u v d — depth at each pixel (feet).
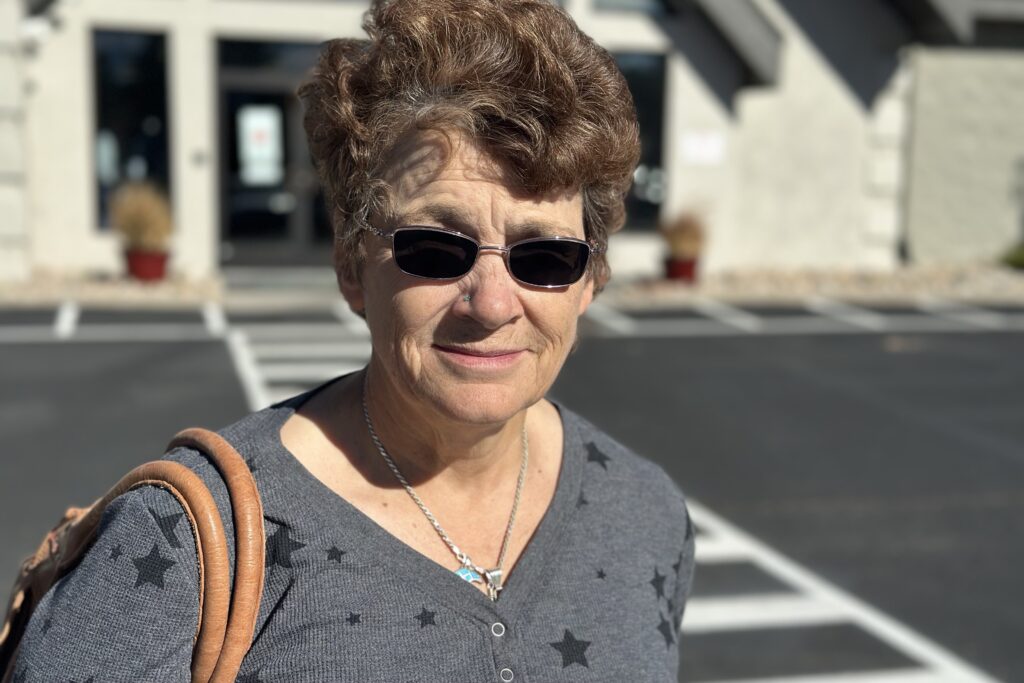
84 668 4.65
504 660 5.24
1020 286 51.21
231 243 51.13
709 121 52.90
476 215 5.19
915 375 34.50
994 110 61.36
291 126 50.83
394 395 5.49
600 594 5.68
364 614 5.05
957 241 61.93
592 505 5.98
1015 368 35.76
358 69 5.33
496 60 5.12
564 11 5.51
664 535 6.18
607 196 5.63
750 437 27.37
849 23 54.19
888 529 21.26
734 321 42.27
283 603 5.02
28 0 42.96
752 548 20.15
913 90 61.62
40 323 37.29
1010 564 19.65
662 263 49.21
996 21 57.72
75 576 4.86
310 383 30.48
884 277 52.85
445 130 5.07
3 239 44.21
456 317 5.24
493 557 5.64
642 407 29.76
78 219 47.78
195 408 27.86
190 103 48.32
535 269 5.27
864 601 17.92
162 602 4.73
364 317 5.78
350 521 5.24
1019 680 15.35
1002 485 24.18
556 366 5.56
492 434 5.54
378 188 5.26
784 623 17.01
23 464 23.24
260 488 5.19
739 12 50.08
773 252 54.95
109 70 47.60
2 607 16.31
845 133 54.80
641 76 52.42
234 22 48.55
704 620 17.07
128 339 35.40
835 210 55.21
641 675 5.55
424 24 5.17
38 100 46.73
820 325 41.96
